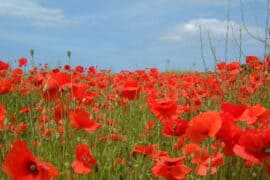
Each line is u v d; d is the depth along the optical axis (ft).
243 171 8.87
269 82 18.61
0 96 22.88
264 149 6.53
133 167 10.67
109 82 20.77
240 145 6.58
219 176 9.05
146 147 10.34
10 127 14.65
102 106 16.22
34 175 5.80
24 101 20.94
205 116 6.61
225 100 17.38
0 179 9.84
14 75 21.45
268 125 9.40
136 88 12.50
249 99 17.31
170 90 20.26
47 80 10.85
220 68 20.29
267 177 8.89
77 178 9.23
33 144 12.07
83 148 8.03
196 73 25.48
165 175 7.57
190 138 6.73
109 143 12.12
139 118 18.63
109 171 10.73
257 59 20.27
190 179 9.50
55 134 12.11
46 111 13.89
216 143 8.89
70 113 9.55
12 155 5.71
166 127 9.84
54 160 11.34
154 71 26.91
